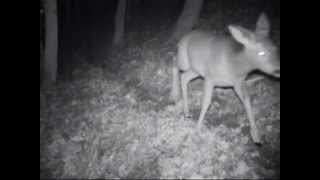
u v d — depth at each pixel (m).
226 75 2.23
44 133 2.84
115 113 2.82
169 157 2.32
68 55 4.96
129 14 5.07
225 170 2.18
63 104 3.21
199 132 2.44
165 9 5.80
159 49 3.83
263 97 2.68
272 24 3.67
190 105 2.78
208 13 4.27
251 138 2.36
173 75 2.83
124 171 2.30
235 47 2.15
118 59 3.98
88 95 3.23
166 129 2.53
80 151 2.54
